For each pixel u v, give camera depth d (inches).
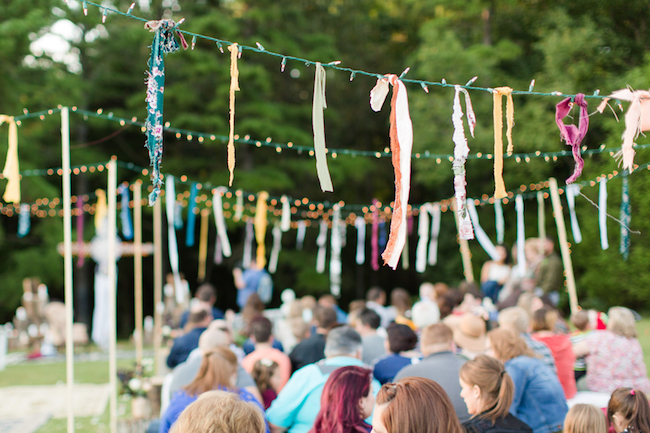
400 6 692.7
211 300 274.8
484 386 113.3
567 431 105.4
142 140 669.3
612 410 112.0
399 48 729.0
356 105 720.3
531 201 585.9
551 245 309.3
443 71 534.0
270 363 174.1
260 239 309.1
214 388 130.1
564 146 498.3
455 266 652.7
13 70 511.8
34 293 516.7
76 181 644.1
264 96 640.4
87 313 641.6
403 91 113.6
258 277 410.3
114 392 198.5
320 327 191.8
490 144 509.0
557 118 125.0
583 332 207.5
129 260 747.4
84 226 609.0
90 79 629.0
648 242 430.6
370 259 794.8
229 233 751.1
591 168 460.4
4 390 307.3
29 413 253.1
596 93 125.3
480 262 621.6
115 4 614.5
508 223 609.0
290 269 747.4
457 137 115.2
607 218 443.2
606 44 397.1
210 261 759.1
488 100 522.0
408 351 166.6
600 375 184.4
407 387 79.0
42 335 463.8
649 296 441.7
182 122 592.4
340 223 512.7
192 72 571.8
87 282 653.9
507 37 586.6
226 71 569.9
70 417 166.7
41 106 552.7
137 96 598.9
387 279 810.2
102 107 653.3
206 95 628.7
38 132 544.1
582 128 124.7
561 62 425.1
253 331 182.4
